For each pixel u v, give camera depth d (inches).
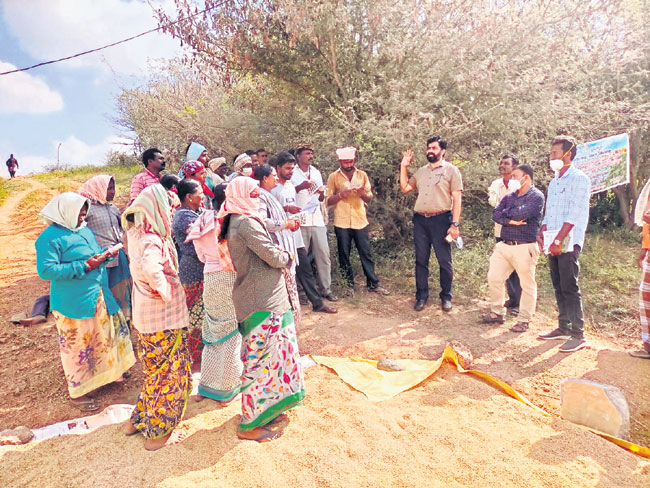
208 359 148.7
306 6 290.0
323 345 191.8
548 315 222.1
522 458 116.6
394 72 318.0
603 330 209.2
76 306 147.0
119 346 162.9
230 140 390.0
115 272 183.9
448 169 221.5
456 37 295.7
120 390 164.4
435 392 149.6
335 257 292.0
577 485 106.3
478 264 281.7
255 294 126.6
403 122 283.3
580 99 310.5
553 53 293.7
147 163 210.4
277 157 208.2
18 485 111.4
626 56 302.4
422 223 230.2
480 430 128.0
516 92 286.4
